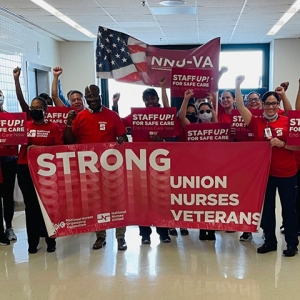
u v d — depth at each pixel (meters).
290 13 6.82
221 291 2.80
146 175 3.44
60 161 3.37
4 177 3.96
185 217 3.44
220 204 3.36
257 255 3.45
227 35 8.91
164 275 3.08
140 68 3.95
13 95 6.83
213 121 3.89
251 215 3.33
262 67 10.31
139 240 3.90
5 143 3.38
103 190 3.46
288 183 3.31
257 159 3.26
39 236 3.88
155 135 3.62
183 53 3.91
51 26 7.52
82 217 3.44
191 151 3.34
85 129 3.50
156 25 7.70
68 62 9.50
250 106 4.28
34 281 3.03
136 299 2.72
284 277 3.00
